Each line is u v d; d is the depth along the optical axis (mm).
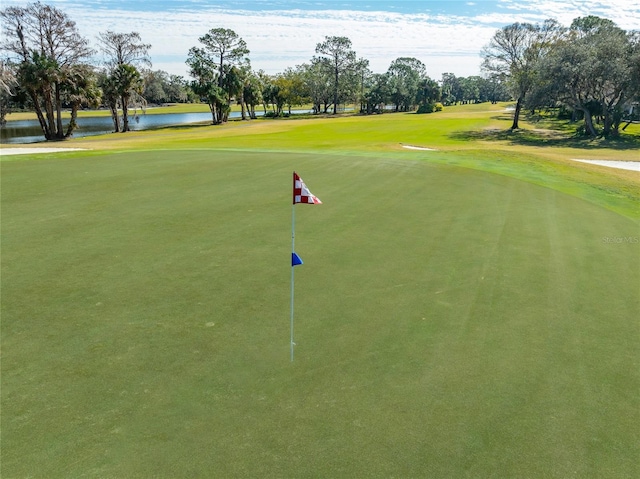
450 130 47469
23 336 5453
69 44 46406
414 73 106312
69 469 3562
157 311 6051
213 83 73250
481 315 6035
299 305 6234
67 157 18688
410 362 4988
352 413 4199
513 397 4457
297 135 40281
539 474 3578
